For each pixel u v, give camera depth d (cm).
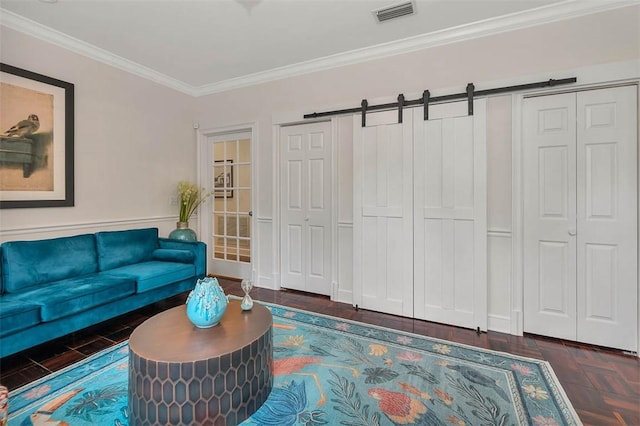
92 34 293
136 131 366
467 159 277
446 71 287
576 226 248
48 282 257
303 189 373
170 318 187
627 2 228
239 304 213
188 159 437
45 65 283
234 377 151
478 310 273
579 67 242
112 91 340
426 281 294
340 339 252
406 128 301
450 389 185
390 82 311
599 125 240
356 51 321
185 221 404
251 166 405
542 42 253
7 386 187
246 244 427
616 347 238
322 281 364
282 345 240
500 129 270
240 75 391
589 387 188
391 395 179
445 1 242
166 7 251
